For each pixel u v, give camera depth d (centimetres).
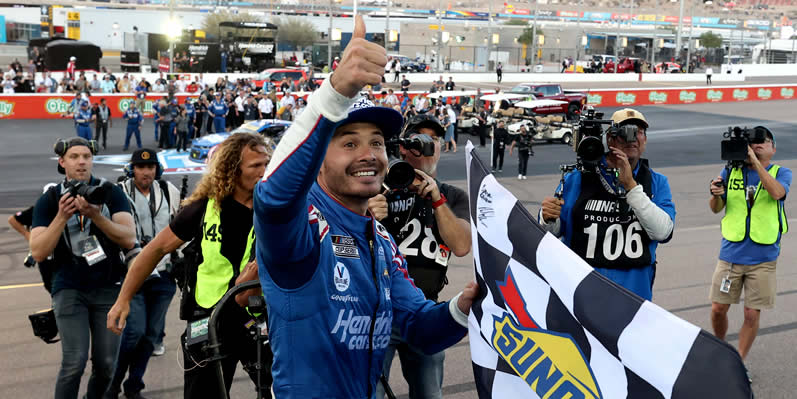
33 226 416
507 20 10225
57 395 410
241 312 343
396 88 4734
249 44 4612
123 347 464
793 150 2461
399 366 585
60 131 2720
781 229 547
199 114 2606
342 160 201
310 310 194
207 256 353
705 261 964
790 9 16875
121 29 6103
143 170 521
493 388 228
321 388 200
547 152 2380
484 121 2567
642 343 189
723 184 558
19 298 771
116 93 3381
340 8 10075
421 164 377
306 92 3553
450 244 366
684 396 179
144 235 522
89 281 415
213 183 351
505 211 229
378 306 212
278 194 164
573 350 207
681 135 2878
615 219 411
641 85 5609
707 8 15762
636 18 12544
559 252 211
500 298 228
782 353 616
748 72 6806
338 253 203
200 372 347
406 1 13875
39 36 7081
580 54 7806
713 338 177
